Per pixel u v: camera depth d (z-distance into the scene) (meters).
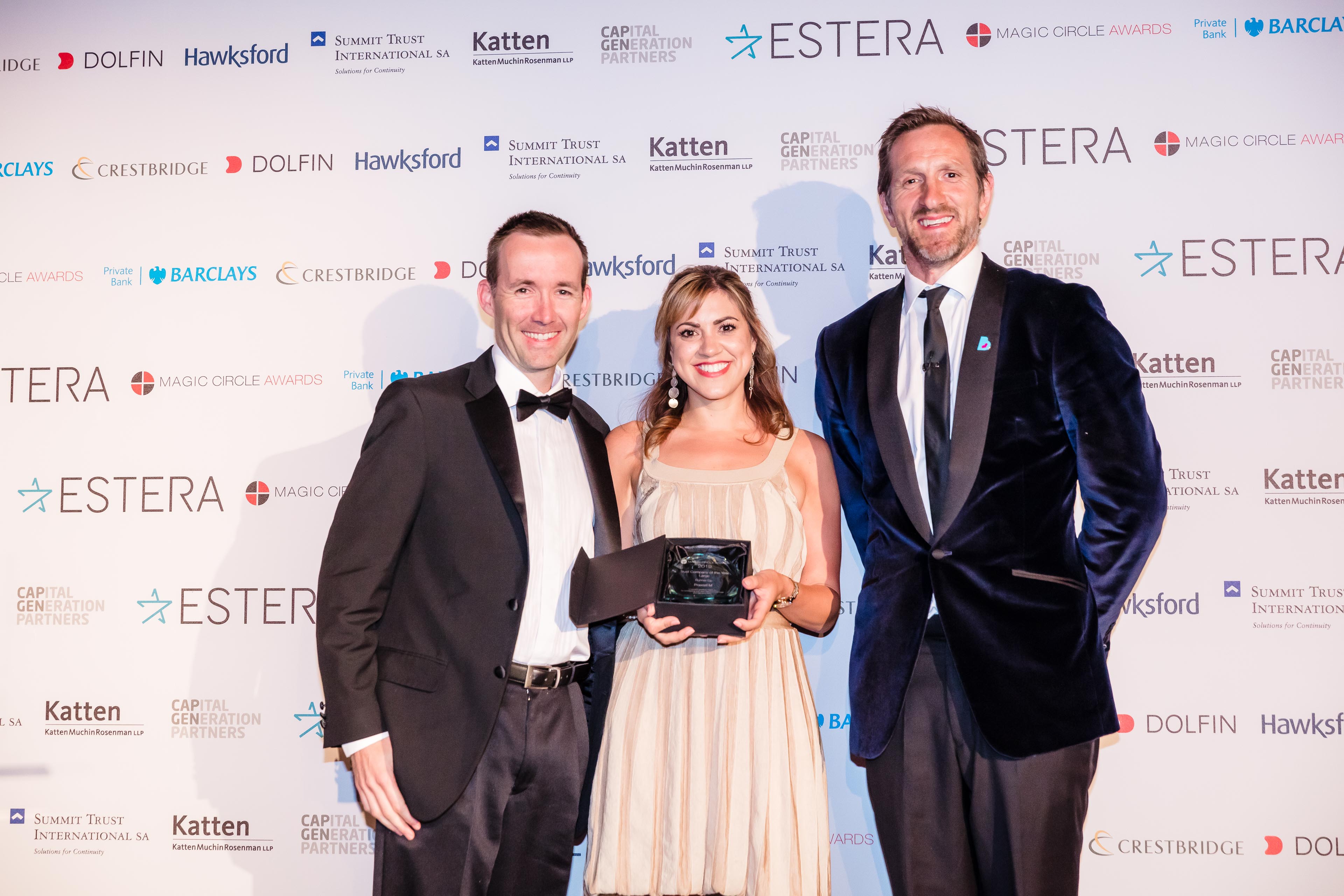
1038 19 2.48
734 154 2.52
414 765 1.74
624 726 1.90
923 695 1.96
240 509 2.54
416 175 2.56
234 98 2.59
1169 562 2.40
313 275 2.56
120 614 2.53
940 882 1.96
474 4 2.56
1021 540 1.89
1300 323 2.41
